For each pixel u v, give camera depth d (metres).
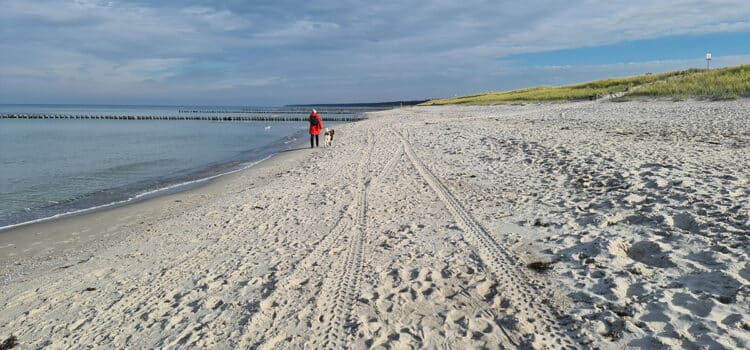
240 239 6.71
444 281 4.73
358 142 19.39
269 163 15.55
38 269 5.98
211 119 59.81
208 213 8.48
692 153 10.23
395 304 4.30
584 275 4.56
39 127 43.03
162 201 9.90
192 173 14.50
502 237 5.93
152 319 4.35
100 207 9.81
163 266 5.79
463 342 3.60
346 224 7.09
